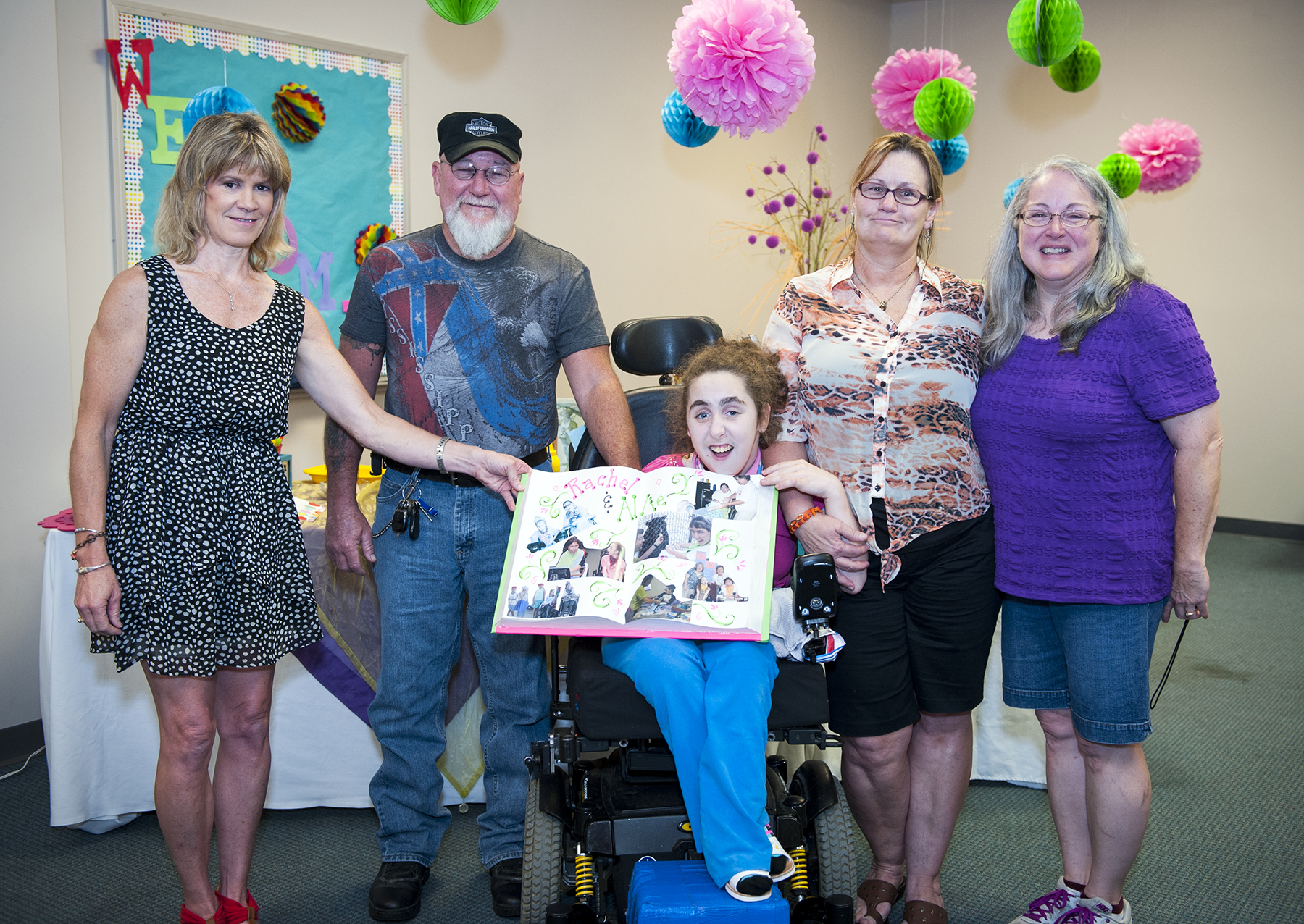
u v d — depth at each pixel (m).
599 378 2.07
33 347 2.76
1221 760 2.90
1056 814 1.96
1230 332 5.87
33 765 2.79
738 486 1.72
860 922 1.92
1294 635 4.09
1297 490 5.79
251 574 1.74
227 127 1.68
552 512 1.75
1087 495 1.72
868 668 1.82
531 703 2.09
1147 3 5.84
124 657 1.64
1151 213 5.99
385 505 2.02
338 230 3.59
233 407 1.69
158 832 2.43
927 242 1.88
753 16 2.04
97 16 2.96
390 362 2.03
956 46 6.38
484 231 1.93
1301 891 2.19
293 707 2.42
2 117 2.64
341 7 3.54
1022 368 1.76
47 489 2.82
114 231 3.04
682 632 1.61
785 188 5.71
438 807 2.17
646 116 4.81
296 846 2.36
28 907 2.09
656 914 1.48
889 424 1.75
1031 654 1.89
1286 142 5.57
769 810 1.78
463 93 3.98
